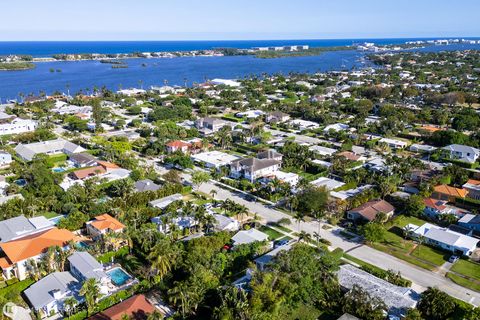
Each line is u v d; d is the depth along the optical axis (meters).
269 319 70.62
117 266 97.38
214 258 91.31
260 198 140.50
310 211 127.94
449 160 176.50
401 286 88.31
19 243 97.12
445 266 100.88
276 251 98.69
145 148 190.12
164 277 90.06
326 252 94.75
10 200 124.56
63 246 100.38
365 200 133.00
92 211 119.25
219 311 72.75
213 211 127.38
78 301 82.19
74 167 165.25
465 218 123.19
